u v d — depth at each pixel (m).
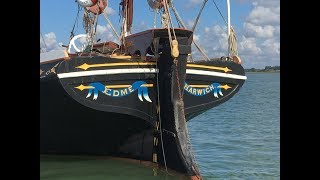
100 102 10.62
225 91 12.39
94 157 12.80
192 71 11.71
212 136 20.88
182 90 10.96
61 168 11.83
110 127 11.93
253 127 24.45
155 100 11.36
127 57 10.91
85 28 15.64
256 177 11.50
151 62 11.16
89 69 10.40
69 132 12.58
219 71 12.20
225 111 36.56
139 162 12.11
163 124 11.23
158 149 11.52
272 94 61.03
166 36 11.02
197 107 11.98
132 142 12.02
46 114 12.63
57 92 11.83
